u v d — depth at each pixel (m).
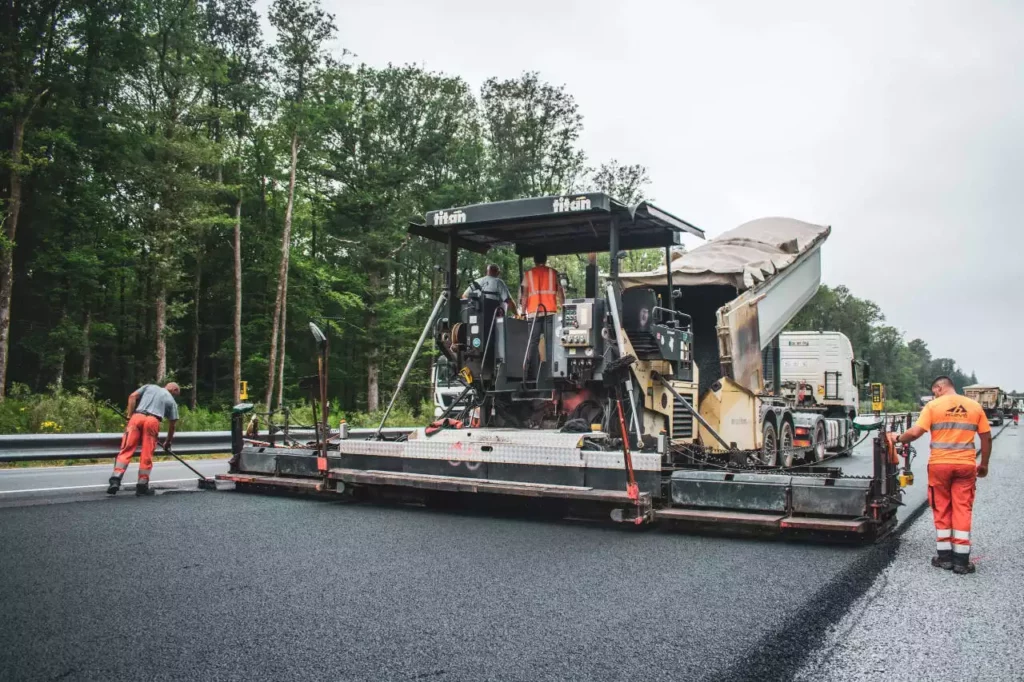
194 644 3.89
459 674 3.53
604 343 8.36
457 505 8.76
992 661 3.87
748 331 11.47
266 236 37.69
